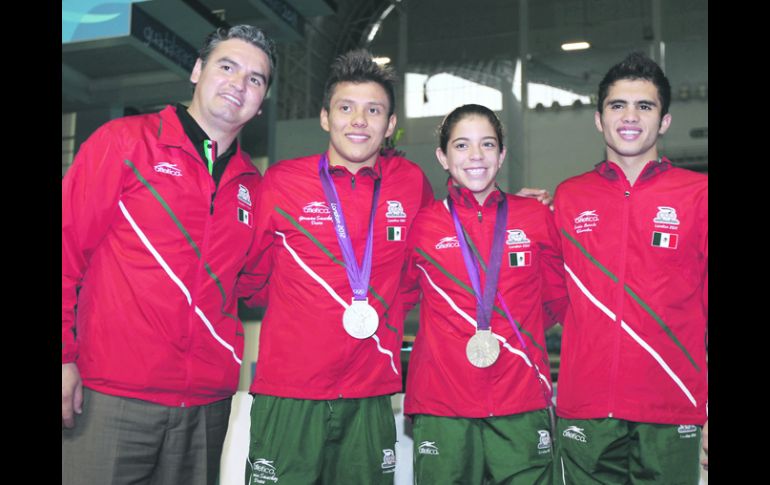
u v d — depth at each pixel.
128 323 2.08
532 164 15.25
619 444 2.24
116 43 4.95
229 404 2.30
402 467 2.60
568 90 15.51
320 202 2.33
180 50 5.49
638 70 2.34
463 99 15.94
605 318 2.25
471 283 2.31
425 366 2.29
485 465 2.26
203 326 2.17
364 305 2.25
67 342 2.03
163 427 2.11
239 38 2.26
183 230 2.15
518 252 2.34
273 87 6.96
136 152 2.13
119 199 2.13
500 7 16.25
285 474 2.19
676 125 14.41
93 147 2.10
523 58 15.83
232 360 2.27
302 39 6.12
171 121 2.21
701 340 2.27
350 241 2.31
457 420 2.24
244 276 2.41
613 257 2.29
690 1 14.99
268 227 2.33
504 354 2.27
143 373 2.07
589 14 15.67
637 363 2.22
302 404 2.21
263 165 6.82
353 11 16.42
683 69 14.80
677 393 2.22
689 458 2.23
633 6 15.42
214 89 2.21
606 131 2.37
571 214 2.38
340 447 2.25
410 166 2.51
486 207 2.40
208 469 2.20
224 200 2.23
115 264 2.11
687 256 2.27
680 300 2.25
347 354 2.23
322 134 9.33
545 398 2.29
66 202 2.06
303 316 2.24
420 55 16.55
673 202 2.29
